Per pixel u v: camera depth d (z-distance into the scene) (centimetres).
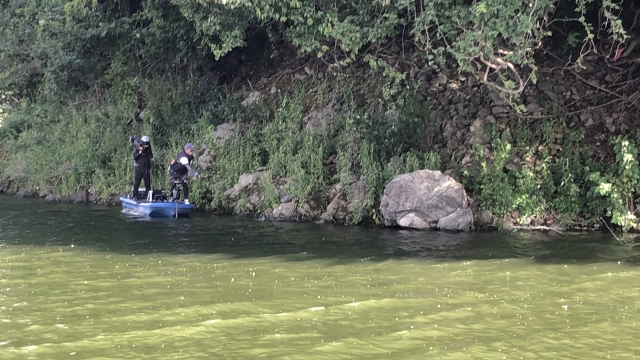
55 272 868
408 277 829
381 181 1280
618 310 680
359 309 691
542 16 1134
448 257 946
